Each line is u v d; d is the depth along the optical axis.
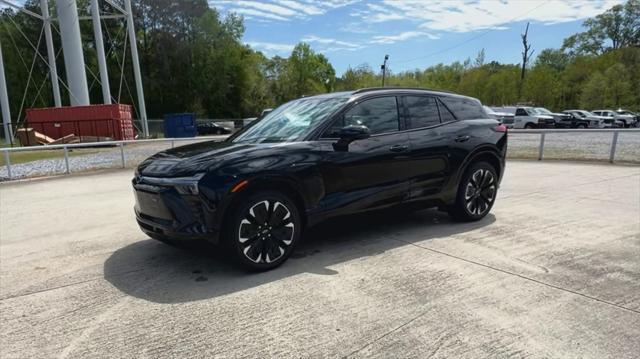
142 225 4.23
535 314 3.12
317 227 4.43
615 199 7.02
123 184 9.98
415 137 5.00
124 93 58.91
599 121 33.00
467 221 5.71
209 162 3.86
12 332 3.03
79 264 4.40
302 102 5.22
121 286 3.80
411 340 2.81
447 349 2.69
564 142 18.11
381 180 4.71
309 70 77.69
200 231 3.73
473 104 5.93
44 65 55.69
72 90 29.25
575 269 3.96
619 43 69.12
